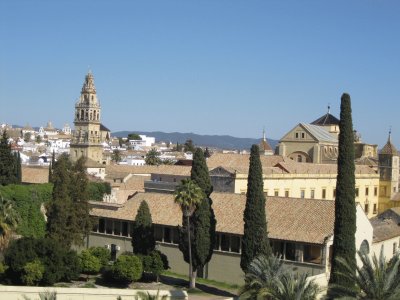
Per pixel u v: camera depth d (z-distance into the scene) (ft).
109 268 214.90
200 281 229.25
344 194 188.14
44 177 424.87
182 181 213.05
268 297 147.64
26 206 271.28
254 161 198.08
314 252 214.69
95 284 209.56
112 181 426.92
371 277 131.95
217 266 231.71
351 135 191.42
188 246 213.46
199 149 218.18
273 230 222.48
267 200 242.58
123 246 261.65
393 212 283.59
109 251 235.40
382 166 431.84
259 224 195.42
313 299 142.00
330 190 382.22
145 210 231.50
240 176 310.04
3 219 197.77
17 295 176.55
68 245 234.17
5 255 197.57
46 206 256.11
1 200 201.67
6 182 332.60
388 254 251.19
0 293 175.22
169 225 246.06
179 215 251.39
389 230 259.80
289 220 226.17
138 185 406.41
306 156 437.17
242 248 197.77
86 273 220.02
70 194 242.37
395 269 134.31
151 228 230.89
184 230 215.10
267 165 365.40
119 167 508.12
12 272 194.70
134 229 230.48
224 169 314.14
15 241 203.31
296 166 362.53
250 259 194.29
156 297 150.20
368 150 529.04
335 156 437.17
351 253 184.96
